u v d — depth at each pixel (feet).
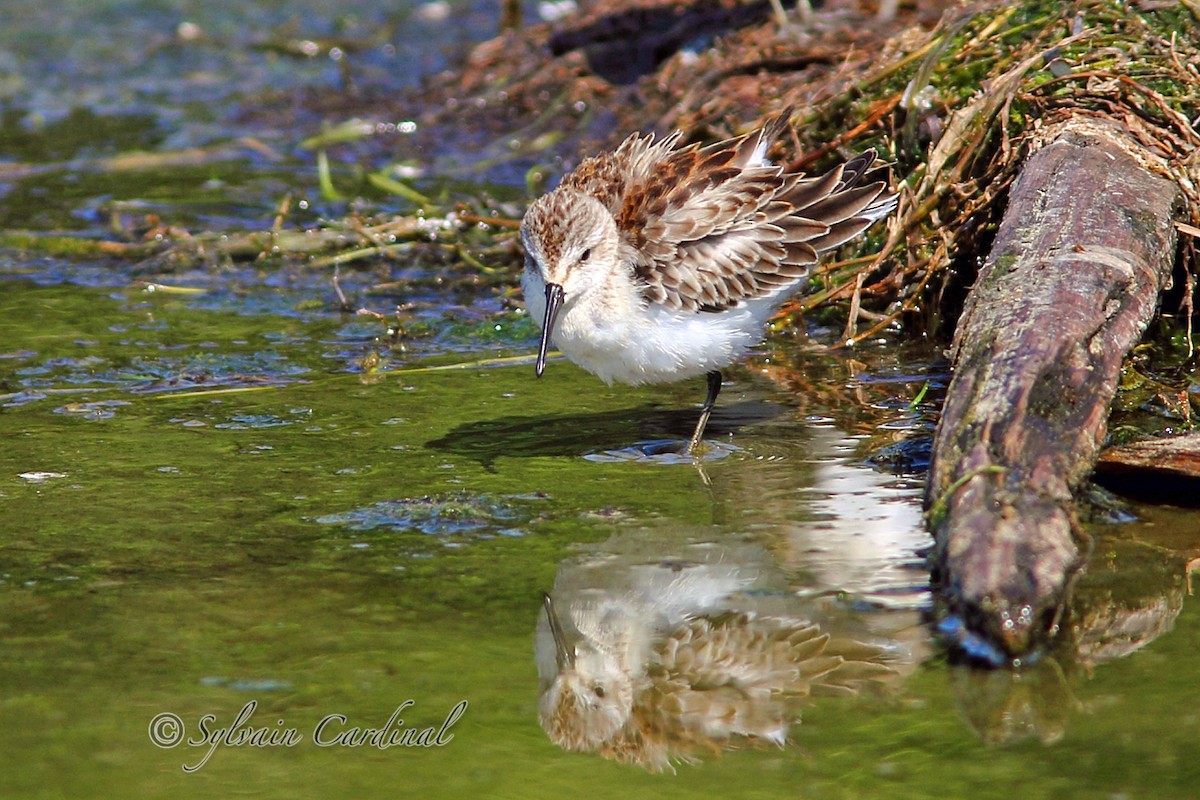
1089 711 25.88
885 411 41.34
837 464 37.42
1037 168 42.04
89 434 40.60
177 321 51.49
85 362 47.01
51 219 62.49
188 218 62.64
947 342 46.83
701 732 25.96
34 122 76.89
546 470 37.65
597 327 38.83
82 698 27.02
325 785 24.80
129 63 86.89
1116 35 49.16
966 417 31.65
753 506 34.71
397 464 38.19
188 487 36.63
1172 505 33.32
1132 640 27.91
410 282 55.36
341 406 43.01
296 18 93.81
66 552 32.83
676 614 29.58
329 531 33.81
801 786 24.49
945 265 46.34
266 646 28.68
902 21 63.57
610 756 25.31
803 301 49.34
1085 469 31.37
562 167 64.95
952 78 51.24
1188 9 49.34
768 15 67.26
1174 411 38.29
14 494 36.19
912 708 26.30
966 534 28.63
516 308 52.06
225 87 82.23
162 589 31.01
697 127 59.77
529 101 71.51
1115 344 34.27
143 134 74.79
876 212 41.55
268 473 37.55
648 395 43.78
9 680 27.53
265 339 49.65
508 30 79.05
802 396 42.98
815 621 28.96
